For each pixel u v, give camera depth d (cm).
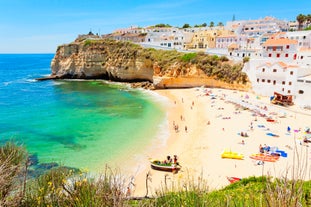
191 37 10462
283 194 450
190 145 2975
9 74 12394
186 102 5328
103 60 9056
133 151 2819
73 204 578
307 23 10450
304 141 2855
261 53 6425
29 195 638
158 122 3978
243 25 10800
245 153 2645
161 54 7656
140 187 1991
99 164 2448
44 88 7644
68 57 9581
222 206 620
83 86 7906
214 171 2277
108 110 4797
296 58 5628
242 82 6034
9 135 3350
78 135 3372
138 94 6475
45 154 2691
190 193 630
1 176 619
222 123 3756
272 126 3519
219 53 7300
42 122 4012
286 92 5038
